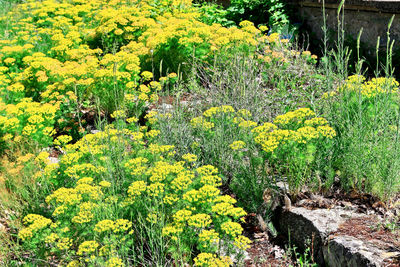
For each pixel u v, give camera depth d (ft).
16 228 13.50
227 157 14.42
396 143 11.69
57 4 31.86
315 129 12.89
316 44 25.88
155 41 21.71
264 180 13.07
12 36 29.81
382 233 10.78
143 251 11.99
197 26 23.08
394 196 12.22
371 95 13.16
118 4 30.25
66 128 18.89
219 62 20.29
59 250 11.01
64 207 11.28
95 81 19.06
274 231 12.86
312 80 18.99
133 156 14.34
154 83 18.38
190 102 18.84
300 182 12.80
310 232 11.64
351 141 12.57
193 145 14.65
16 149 17.02
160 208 11.86
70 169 12.72
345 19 23.61
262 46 21.29
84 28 28.94
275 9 28.12
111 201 11.94
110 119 19.45
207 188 10.98
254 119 16.51
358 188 12.66
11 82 21.85
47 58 21.54
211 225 12.45
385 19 21.20
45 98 19.20
